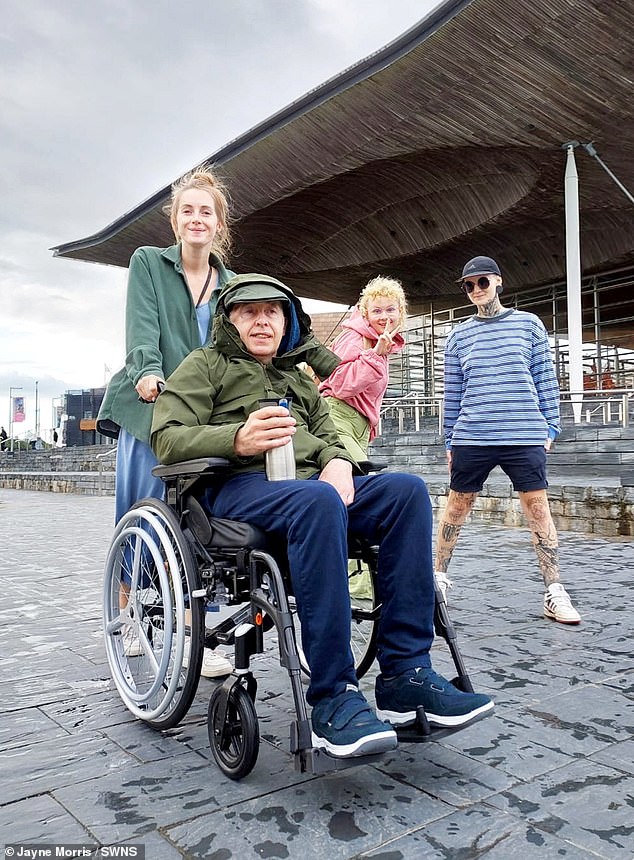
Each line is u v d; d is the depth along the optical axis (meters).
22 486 32.19
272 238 26.08
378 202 23.41
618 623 3.96
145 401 2.76
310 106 16.72
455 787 1.99
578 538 7.91
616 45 12.91
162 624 2.67
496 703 2.68
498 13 12.61
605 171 18.56
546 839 1.71
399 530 2.19
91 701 2.80
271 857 1.65
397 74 14.88
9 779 2.10
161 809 1.89
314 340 2.66
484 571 5.76
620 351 26.23
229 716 2.10
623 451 11.54
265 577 2.24
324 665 1.99
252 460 2.36
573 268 17.06
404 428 22.97
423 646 2.17
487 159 19.11
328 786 2.01
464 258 26.66
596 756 2.19
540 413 4.17
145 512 2.45
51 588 5.48
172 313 3.12
